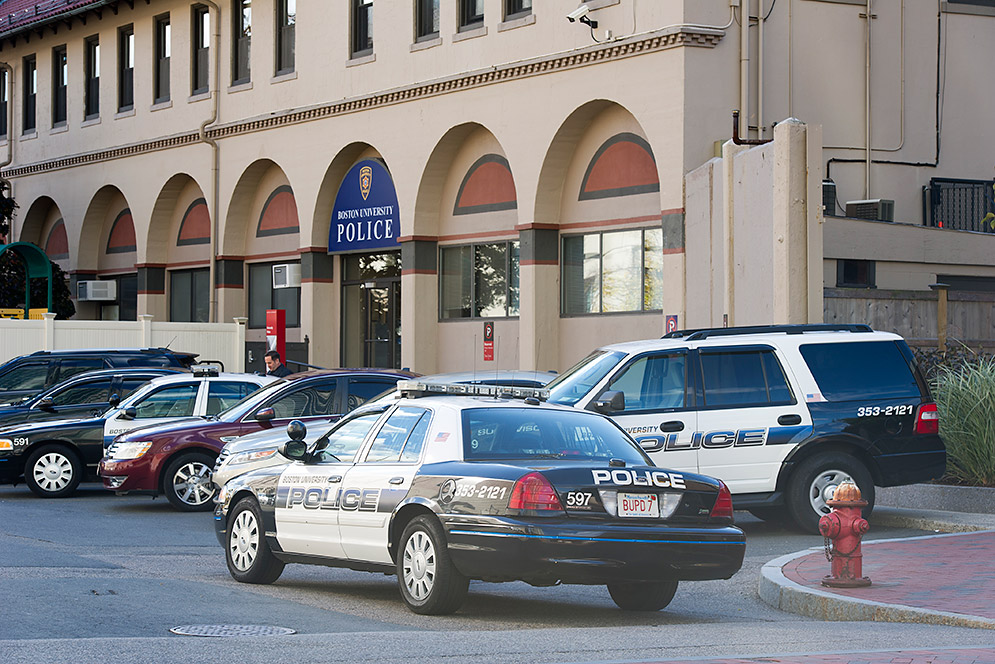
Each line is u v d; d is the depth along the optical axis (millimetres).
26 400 43469
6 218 85188
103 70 78812
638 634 18547
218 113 69938
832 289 41844
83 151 80062
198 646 17000
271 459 29703
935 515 30766
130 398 39406
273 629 19266
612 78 49000
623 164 50656
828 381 30172
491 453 20531
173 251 75438
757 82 47781
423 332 58906
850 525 21703
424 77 57656
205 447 36531
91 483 45500
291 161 65250
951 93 52781
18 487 44688
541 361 52781
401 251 59906
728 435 29375
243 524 24594
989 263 49656
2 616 19703
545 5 51750
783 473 29625
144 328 61062
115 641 17250
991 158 53688
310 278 64562
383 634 18312
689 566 19578
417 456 21109
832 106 50031
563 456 20828
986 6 53406
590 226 51969
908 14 51719
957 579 22266
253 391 39781
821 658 15922
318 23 63688
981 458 32688
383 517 21062
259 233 69875
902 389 30484
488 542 19188
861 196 50750
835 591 21453
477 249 57719
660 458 28953
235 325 63812
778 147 39344
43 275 72938
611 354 30109
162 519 35000
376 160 61281
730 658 15977
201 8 72062
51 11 79812
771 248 39875
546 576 19062
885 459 30109
